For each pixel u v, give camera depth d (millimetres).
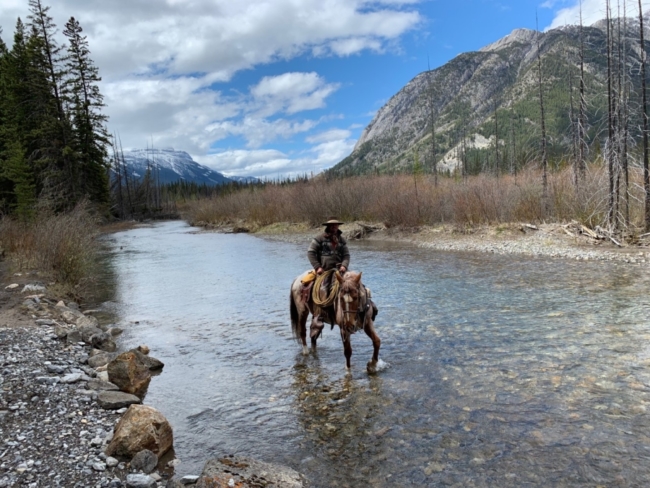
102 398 6527
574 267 15305
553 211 22672
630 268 14492
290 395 6867
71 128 41125
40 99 38750
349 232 27828
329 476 4801
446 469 4762
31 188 31109
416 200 27953
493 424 5559
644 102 17297
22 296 12602
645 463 4605
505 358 7660
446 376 7098
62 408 6211
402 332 9477
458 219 25203
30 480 4512
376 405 6316
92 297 14844
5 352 8156
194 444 5629
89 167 43688
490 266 16484
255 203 41156
